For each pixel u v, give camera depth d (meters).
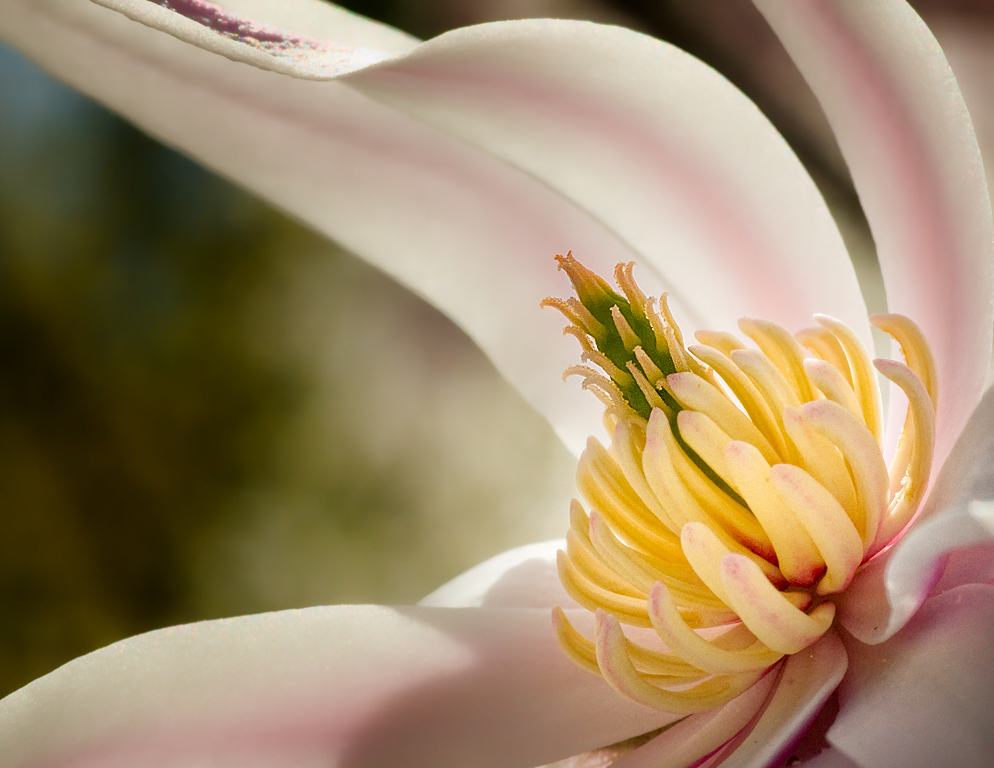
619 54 0.25
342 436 0.39
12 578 0.37
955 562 0.24
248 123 0.27
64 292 0.40
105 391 0.39
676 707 0.24
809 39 0.25
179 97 0.27
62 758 0.24
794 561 0.24
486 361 0.39
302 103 0.26
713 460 0.24
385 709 0.25
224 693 0.25
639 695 0.24
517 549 0.27
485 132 0.25
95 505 0.38
